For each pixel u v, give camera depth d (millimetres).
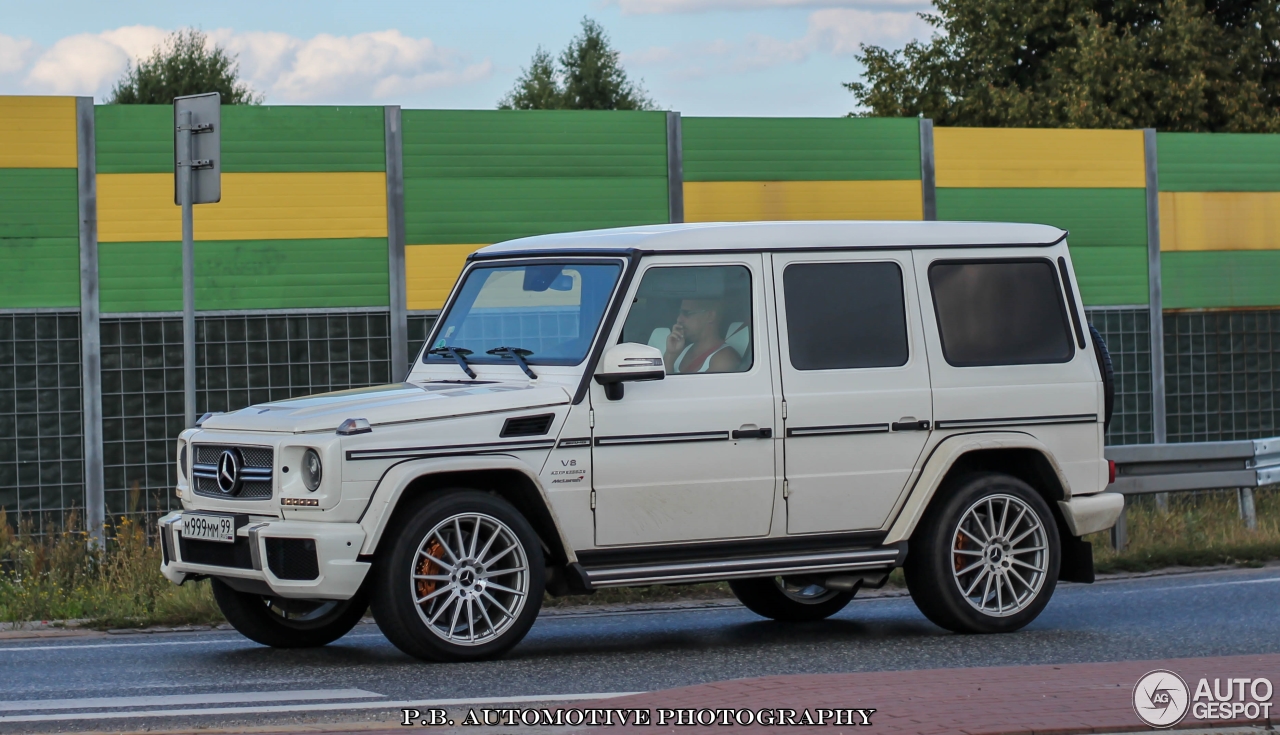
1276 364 18484
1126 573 12359
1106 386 9297
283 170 15047
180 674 7617
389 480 7508
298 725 6145
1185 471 13492
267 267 15031
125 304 14734
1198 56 34500
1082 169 17578
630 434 8070
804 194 16406
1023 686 6516
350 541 7395
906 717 5836
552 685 7062
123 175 14734
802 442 8445
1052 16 37625
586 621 9852
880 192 16672
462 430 7707
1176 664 7113
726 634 9102
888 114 39125
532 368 8281
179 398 14852
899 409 8672
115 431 14711
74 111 14648
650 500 8117
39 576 11352
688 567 8180
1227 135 18234
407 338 15297
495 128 15492
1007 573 8883
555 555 8023
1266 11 35875
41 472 14578
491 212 15500
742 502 8312
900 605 10547
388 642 8836
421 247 15344
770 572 8344
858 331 8672
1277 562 12852
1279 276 18438
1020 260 9164
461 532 7746
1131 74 33969
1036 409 9031
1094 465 9211
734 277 8430
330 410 7691
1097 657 7945
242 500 7762
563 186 15688
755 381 8375
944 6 39438
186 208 10266
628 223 15844
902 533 8633
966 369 8891
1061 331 9211
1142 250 17891
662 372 7957
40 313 14570
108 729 6133
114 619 9773
